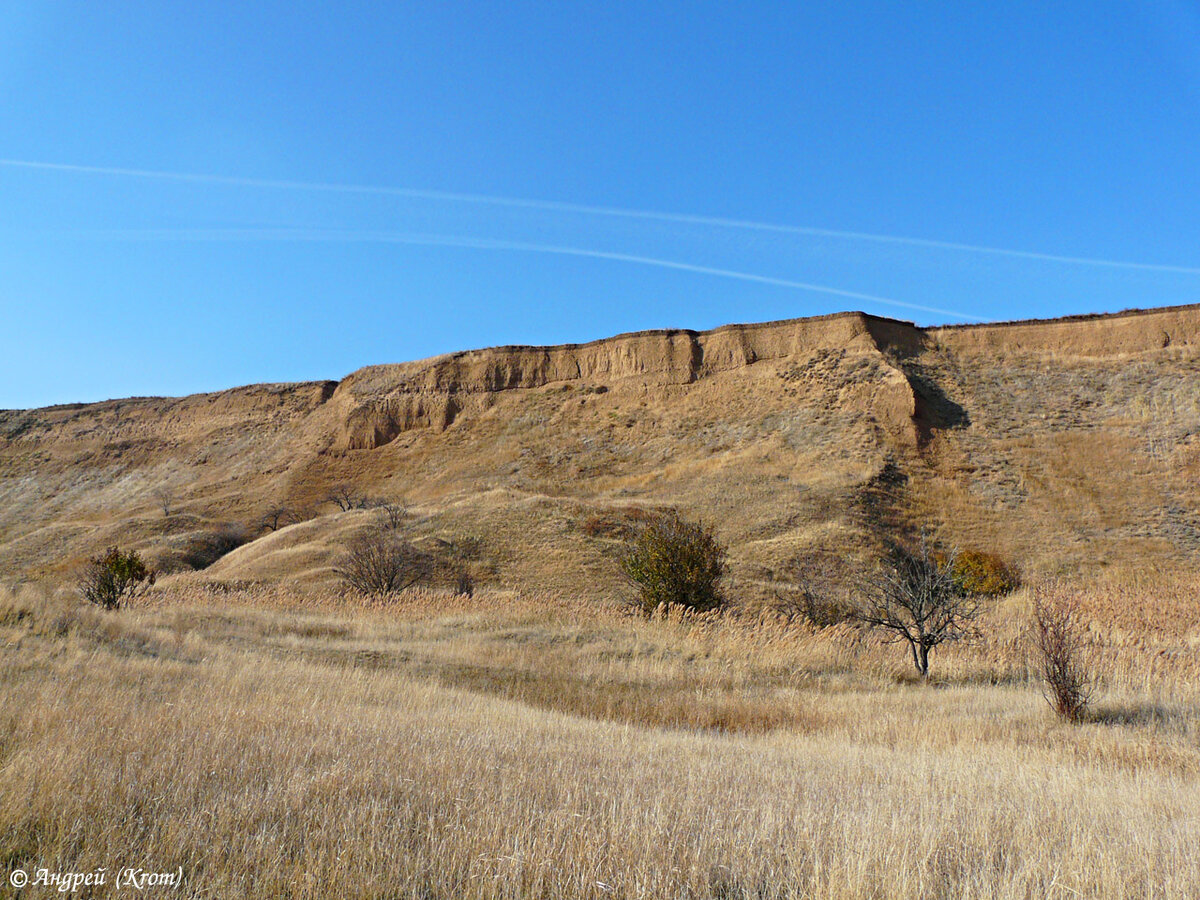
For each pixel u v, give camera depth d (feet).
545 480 250.78
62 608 47.32
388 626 67.51
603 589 126.00
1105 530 171.73
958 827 18.16
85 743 20.24
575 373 310.24
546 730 30.12
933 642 50.98
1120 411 219.00
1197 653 46.62
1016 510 183.83
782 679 49.14
